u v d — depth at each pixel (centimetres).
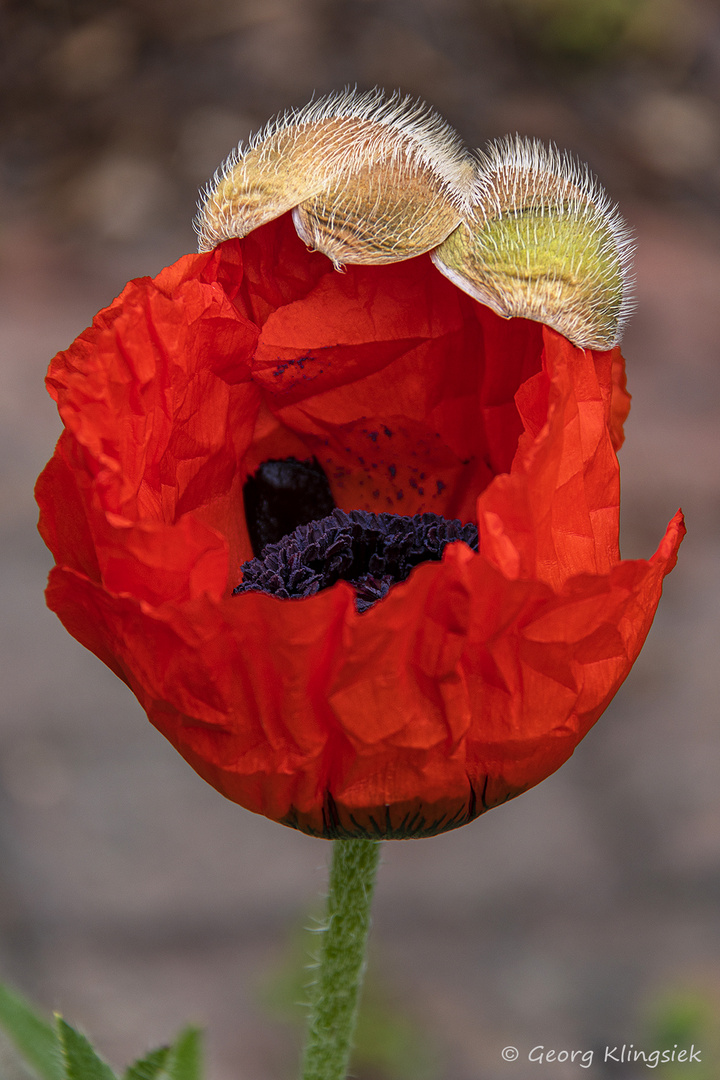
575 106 146
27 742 76
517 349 44
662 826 74
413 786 39
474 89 144
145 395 41
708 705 83
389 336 45
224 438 44
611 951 67
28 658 83
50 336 111
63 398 41
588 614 39
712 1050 61
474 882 71
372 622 38
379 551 45
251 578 45
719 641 88
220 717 39
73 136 137
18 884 67
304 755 39
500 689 39
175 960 65
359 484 46
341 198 42
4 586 87
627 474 102
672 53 155
